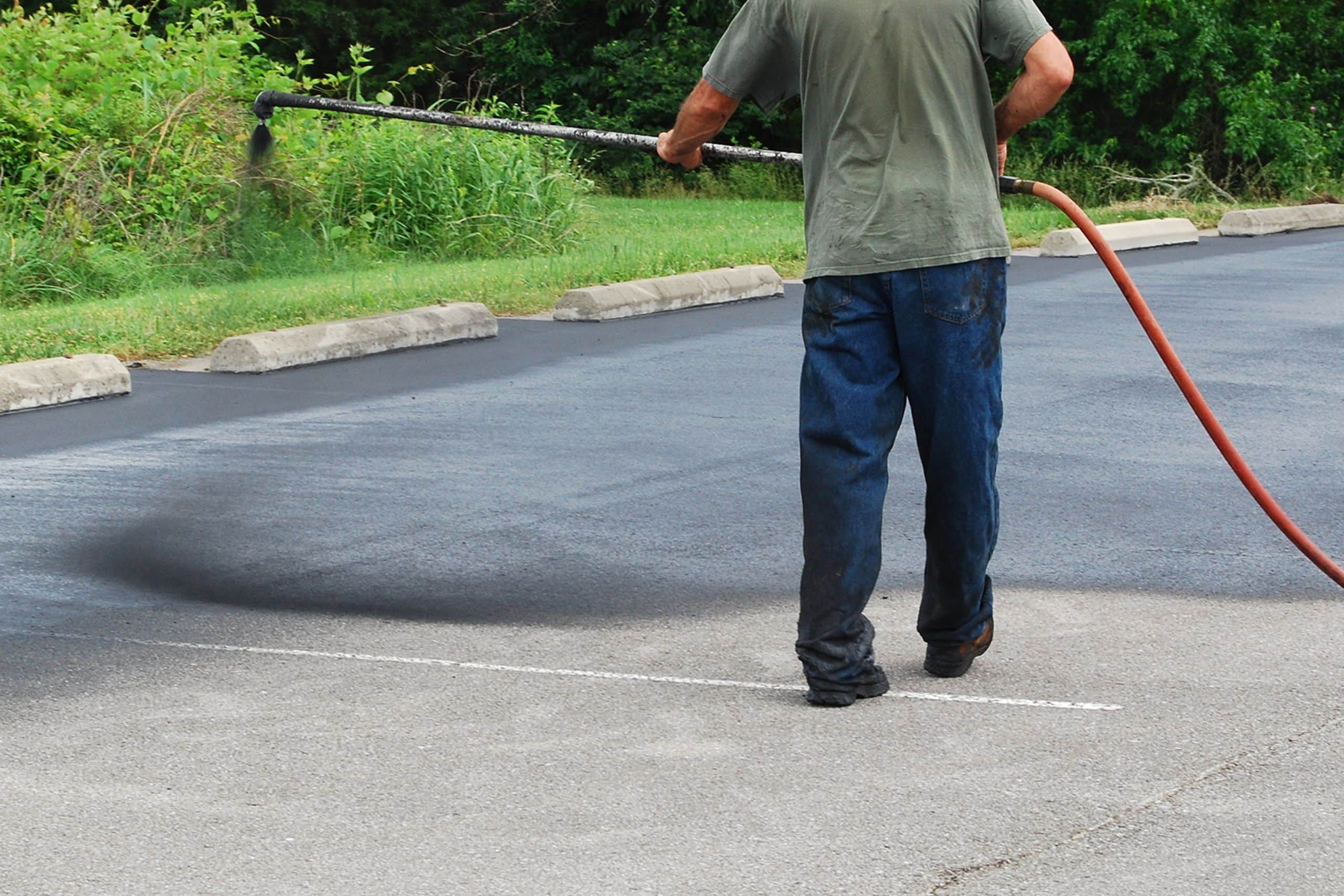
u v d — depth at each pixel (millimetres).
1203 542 7598
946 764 4977
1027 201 31250
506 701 5594
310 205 19812
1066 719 5348
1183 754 5031
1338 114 34375
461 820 4609
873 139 5398
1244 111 31625
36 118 19391
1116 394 11250
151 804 4754
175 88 20344
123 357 13234
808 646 5504
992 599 5855
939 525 5594
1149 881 4180
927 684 5711
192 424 10664
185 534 7945
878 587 7016
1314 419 10406
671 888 4172
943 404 5461
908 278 5391
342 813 4668
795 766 4969
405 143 20875
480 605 6785
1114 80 33688
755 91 5746
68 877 4293
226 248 19125
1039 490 8633
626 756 5074
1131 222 21141
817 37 5414
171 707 5574
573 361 12961
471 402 11289
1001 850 4367
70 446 10023
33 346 13078
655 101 38000
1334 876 4203
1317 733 5191
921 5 5324
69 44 21406
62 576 7246
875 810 4637
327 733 5297
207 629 6473
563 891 4160
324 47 42094
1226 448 5887
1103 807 4641
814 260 5520
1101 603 6680
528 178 21250
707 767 4973
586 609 6703
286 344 12758
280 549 7680
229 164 19594
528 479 9055
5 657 6121
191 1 33000
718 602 6805
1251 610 6539
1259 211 22891
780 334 14273
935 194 5371
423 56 41812
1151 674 5781
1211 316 14797
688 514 8266
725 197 35531
